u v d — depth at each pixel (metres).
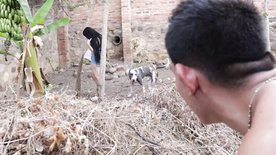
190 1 0.78
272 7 7.58
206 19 0.70
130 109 2.21
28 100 1.92
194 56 0.71
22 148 1.54
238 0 0.74
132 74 5.45
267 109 0.63
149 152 1.81
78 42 8.38
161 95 2.51
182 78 0.76
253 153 0.58
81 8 8.09
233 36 0.68
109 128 1.81
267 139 0.59
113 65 8.00
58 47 8.33
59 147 1.57
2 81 5.32
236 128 0.74
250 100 0.69
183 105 2.37
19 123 1.63
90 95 5.86
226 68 0.69
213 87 0.73
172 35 0.76
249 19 0.71
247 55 0.69
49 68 7.72
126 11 7.93
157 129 2.08
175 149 1.86
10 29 2.45
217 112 0.76
